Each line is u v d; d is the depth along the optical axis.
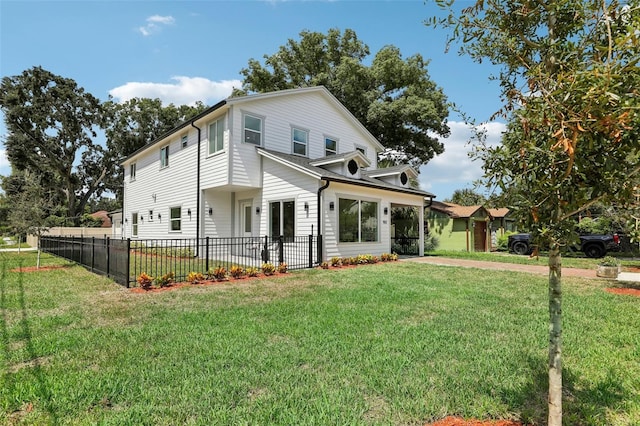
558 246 1.97
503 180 2.09
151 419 2.60
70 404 2.80
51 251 17.05
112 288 7.55
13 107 31.38
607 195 1.81
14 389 3.02
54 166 35.16
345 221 12.44
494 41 2.39
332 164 13.09
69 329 4.68
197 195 14.86
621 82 1.58
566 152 1.75
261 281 8.41
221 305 6.00
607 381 3.17
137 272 9.94
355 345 4.04
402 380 3.18
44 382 3.14
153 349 3.94
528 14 2.21
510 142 2.11
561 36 2.17
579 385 3.12
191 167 15.43
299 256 11.94
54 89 33.22
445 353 3.81
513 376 3.26
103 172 38.69
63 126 34.53
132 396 2.93
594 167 1.79
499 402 2.83
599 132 1.69
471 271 10.21
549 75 1.94
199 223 14.64
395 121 20.69
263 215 13.71
